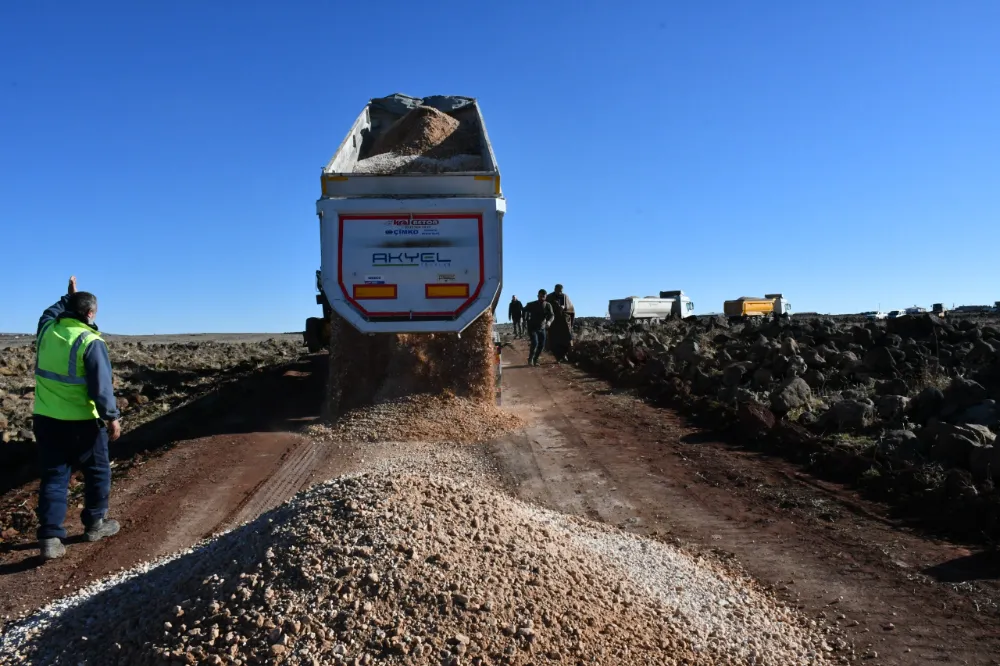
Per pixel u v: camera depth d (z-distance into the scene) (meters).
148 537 6.75
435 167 11.49
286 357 23.83
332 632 3.76
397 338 11.70
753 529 6.56
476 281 10.28
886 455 7.89
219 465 9.07
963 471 6.95
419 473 5.32
